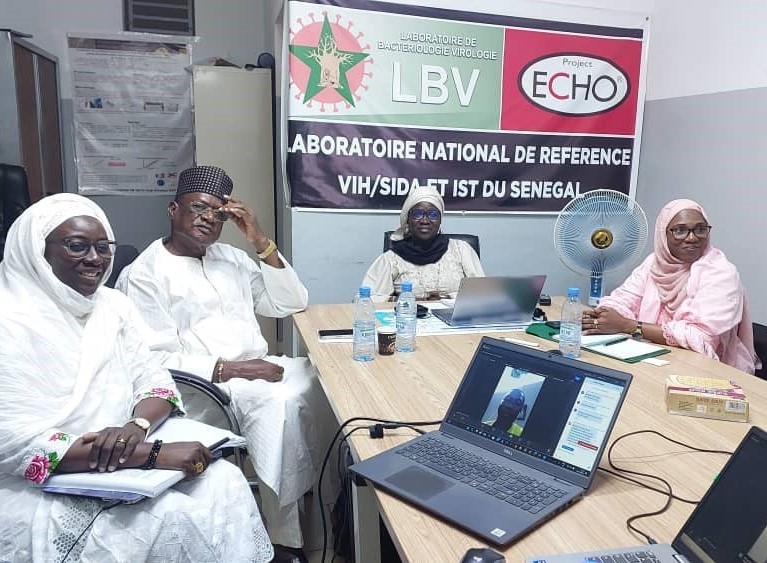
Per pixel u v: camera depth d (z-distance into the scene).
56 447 1.22
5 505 1.21
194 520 1.24
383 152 2.96
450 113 3.02
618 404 0.96
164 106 3.97
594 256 2.33
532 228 3.27
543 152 3.19
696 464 1.07
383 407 1.30
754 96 2.53
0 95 3.09
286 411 1.77
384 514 0.91
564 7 3.07
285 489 1.77
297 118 2.81
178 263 2.02
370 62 2.86
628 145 3.30
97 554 1.17
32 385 1.28
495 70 3.03
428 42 2.91
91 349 1.40
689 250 2.01
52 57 3.70
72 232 1.33
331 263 3.00
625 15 3.15
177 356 1.86
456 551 0.81
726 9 2.66
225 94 3.53
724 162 2.71
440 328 1.98
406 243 2.66
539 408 1.05
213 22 4.05
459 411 1.15
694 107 2.89
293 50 2.75
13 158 3.15
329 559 1.82
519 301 2.01
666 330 1.85
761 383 1.50
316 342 1.82
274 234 3.73
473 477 0.98
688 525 0.80
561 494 0.92
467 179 3.11
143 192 4.04
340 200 2.95
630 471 1.04
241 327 2.07
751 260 2.59
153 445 1.28
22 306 1.31
